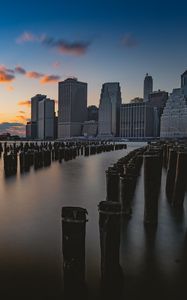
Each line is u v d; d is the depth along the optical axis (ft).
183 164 31.81
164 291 14.60
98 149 165.78
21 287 14.99
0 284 15.31
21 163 68.33
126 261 17.92
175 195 32.19
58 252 19.52
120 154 153.17
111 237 15.30
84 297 14.12
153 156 25.75
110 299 13.98
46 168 76.33
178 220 26.86
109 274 15.33
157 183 25.89
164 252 19.36
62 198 38.04
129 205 28.68
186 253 19.20
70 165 86.38
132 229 24.20
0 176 58.80
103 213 15.40
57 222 26.84
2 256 18.89
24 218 28.22
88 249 19.89
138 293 14.42
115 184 28.30
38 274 16.37
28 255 19.01
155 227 24.75
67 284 14.90
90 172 68.08
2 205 33.83
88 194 41.04
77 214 14.80
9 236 22.86
